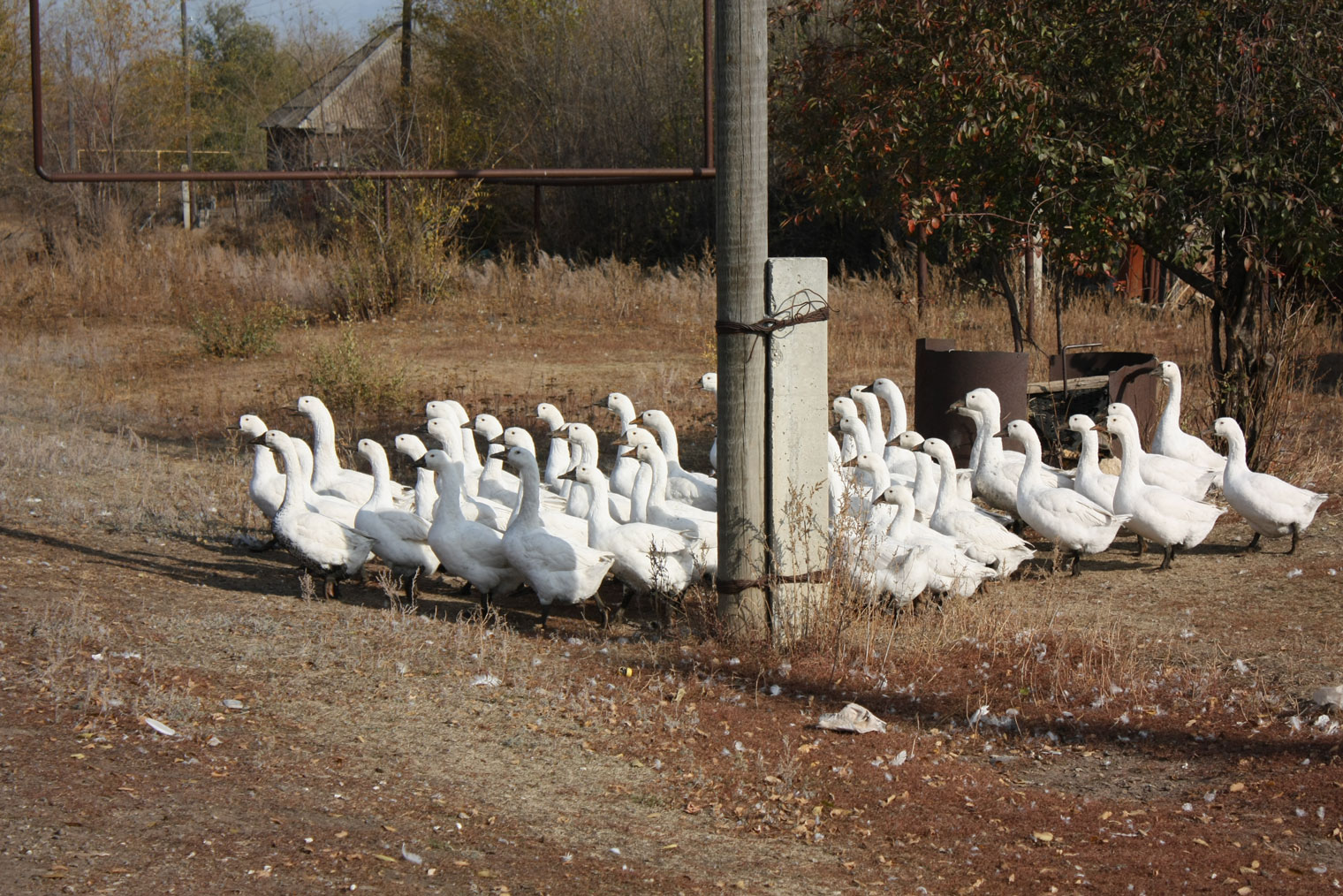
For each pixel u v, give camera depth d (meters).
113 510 11.37
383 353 20.67
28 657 6.87
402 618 8.47
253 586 9.32
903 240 27.28
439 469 8.85
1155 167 10.89
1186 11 10.59
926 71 10.82
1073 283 22.55
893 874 5.05
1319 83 10.58
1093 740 6.57
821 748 6.39
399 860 4.83
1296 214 10.81
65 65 33.66
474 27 35.50
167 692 6.54
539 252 26.20
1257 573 9.55
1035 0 10.90
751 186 7.71
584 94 34.28
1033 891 4.88
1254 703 6.88
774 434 7.83
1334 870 5.02
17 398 17.55
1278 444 12.04
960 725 6.81
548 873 4.84
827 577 7.99
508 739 6.30
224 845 4.80
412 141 31.58
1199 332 20.31
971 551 9.23
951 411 11.07
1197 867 5.08
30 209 33.59
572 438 9.99
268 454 10.25
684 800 5.71
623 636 8.52
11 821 4.82
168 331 23.27
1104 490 10.05
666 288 25.58
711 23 8.98
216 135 43.69
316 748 5.99
